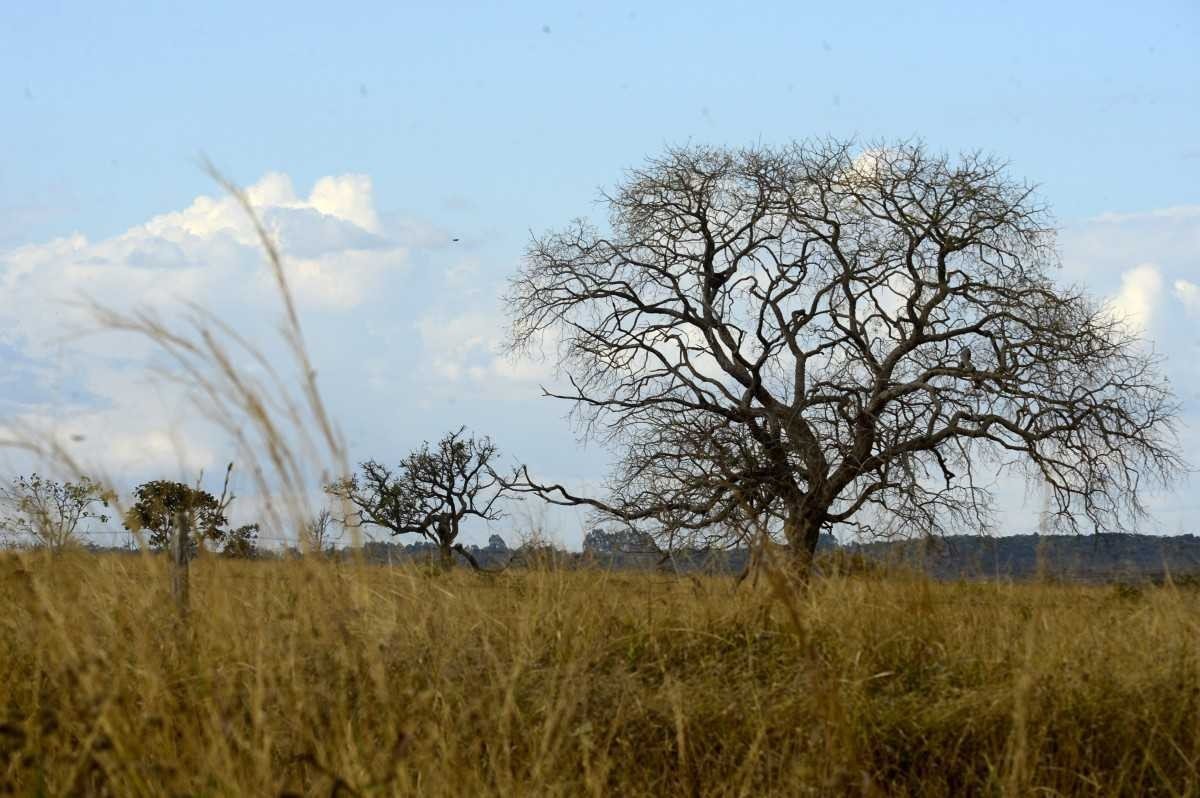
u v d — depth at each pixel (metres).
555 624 13.50
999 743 11.30
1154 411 58.81
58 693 10.22
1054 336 59.50
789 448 55.28
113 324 7.69
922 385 58.81
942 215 63.16
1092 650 13.02
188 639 11.03
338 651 9.96
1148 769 11.17
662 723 11.52
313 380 8.02
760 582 14.67
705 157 68.50
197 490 9.95
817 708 10.97
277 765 9.58
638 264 67.94
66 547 10.60
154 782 8.62
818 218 65.56
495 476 42.91
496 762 10.23
